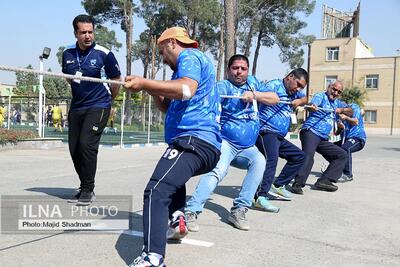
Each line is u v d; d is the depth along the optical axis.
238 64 4.87
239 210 4.72
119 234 4.27
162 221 3.17
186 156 3.28
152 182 3.23
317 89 49.72
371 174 9.86
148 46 41.19
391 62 46.53
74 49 5.31
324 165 10.24
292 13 39.75
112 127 23.88
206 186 4.56
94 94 5.33
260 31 40.88
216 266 3.55
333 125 7.38
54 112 25.41
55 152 12.65
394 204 6.46
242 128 4.75
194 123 3.37
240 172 9.19
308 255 3.94
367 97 43.34
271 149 5.70
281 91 5.93
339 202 6.46
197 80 3.23
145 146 16.55
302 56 41.94
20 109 29.25
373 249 4.22
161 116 26.00
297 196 6.83
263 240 4.33
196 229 4.52
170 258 3.68
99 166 9.34
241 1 35.22
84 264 3.46
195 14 35.88
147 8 37.00
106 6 36.00
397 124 46.56
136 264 3.13
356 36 50.78
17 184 6.71
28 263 3.45
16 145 13.13
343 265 3.72
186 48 3.49
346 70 48.47
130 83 2.92
